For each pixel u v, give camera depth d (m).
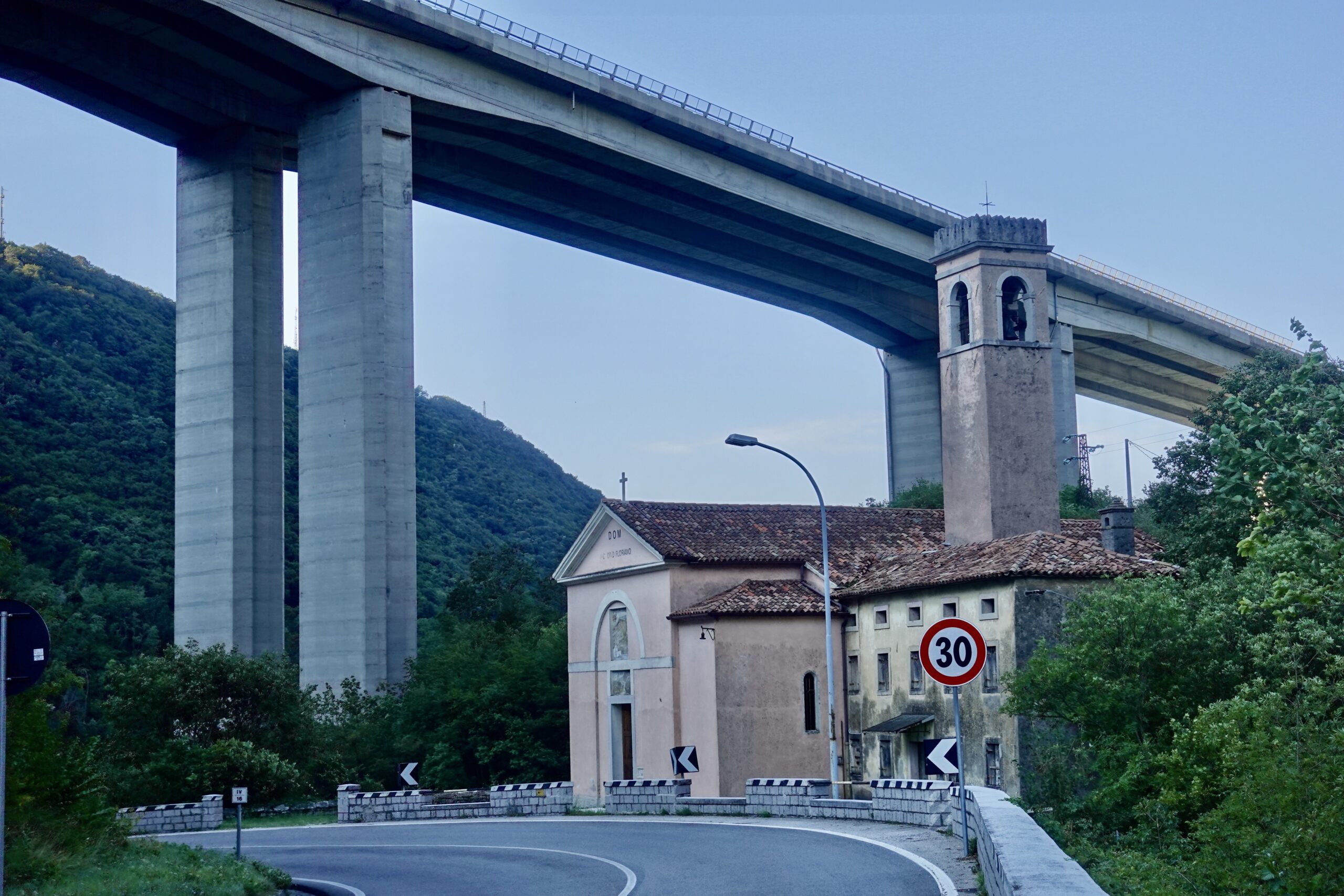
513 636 67.25
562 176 86.88
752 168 90.81
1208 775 27.84
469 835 33.47
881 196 97.06
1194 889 23.08
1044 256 51.78
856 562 49.62
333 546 71.19
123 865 23.28
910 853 21.95
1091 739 32.72
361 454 70.50
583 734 53.16
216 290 77.56
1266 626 33.19
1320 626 27.16
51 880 20.69
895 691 44.94
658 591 48.72
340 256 72.62
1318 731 25.03
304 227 74.38
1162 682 32.75
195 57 70.19
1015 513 49.66
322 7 70.06
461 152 83.69
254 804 52.31
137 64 71.19
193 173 79.19
